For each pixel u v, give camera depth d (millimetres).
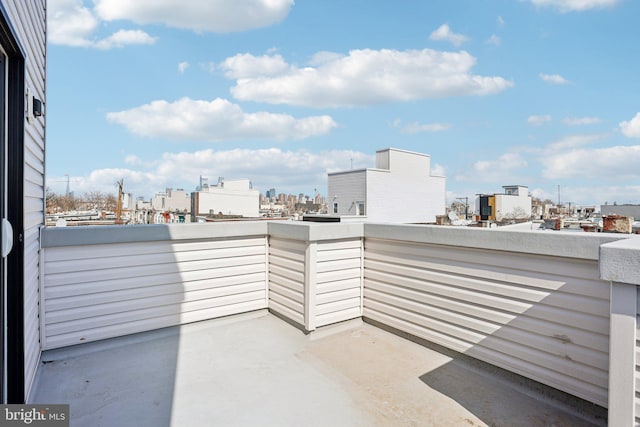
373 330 3443
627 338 1281
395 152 24375
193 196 29406
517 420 2004
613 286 1319
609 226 5645
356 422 2002
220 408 2137
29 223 2268
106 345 3045
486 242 2467
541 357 2217
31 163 2348
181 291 3410
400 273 3215
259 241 3857
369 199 23172
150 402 2199
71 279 2895
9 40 1698
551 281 2170
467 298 2660
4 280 1829
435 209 27172
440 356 2848
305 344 3127
